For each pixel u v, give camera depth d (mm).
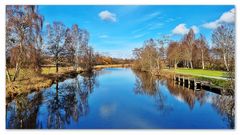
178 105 14812
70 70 41250
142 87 24078
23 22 17594
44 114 12461
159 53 39969
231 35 18297
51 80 24875
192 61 52125
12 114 12328
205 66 47781
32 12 18156
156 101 16219
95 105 14891
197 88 21641
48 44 32531
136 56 57750
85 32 46250
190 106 14445
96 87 24188
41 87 19328
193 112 12906
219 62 40562
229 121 11141
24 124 10695
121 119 11492
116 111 13188
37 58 20125
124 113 12719
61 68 41312
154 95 18875
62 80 28922
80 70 45750
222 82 18125
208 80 21438
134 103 15594
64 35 34469
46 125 10547
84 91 21156
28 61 19234
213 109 13508
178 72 34906
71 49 37000
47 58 32750
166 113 12664
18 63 18359
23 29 17859
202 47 46500
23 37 17812
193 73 31672
